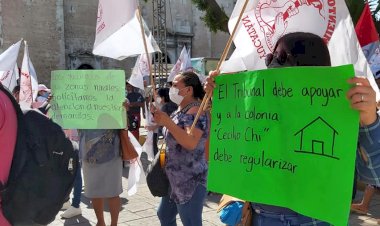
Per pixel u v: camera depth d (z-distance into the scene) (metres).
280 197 1.97
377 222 5.45
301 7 2.62
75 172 2.27
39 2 31.02
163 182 3.70
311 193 1.86
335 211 1.79
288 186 1.94
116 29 3.49
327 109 1.84
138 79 9.01
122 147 4.78
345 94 1.79
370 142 1.80
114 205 4.82
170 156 3.50
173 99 3.60
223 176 2.19
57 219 5.79
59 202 2.19
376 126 1.77
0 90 2.10
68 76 4.55
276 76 1.99
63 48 31.95
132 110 10.58
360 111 1.76
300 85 1.91
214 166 2.23
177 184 3.46
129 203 6.46
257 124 2.07
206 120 3.38
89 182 4.72
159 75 17.58
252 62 2.71
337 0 2.59
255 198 2.04
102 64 33.59
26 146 2.10
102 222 4.88
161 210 3.90
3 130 2.02
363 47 4.68
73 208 5.85
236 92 2.19
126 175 8.34
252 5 2.67
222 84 2.26
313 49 2.01
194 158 3.43
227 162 2.18
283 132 1.97
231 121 2.20
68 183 2.23
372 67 4.68
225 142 2.21
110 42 4.16
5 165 2.04
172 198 3.55
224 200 3.25
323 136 1.85
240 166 2.12
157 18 31.33
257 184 2.04
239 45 2.73
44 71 31.33
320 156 1.85
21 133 2.11
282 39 2.10
